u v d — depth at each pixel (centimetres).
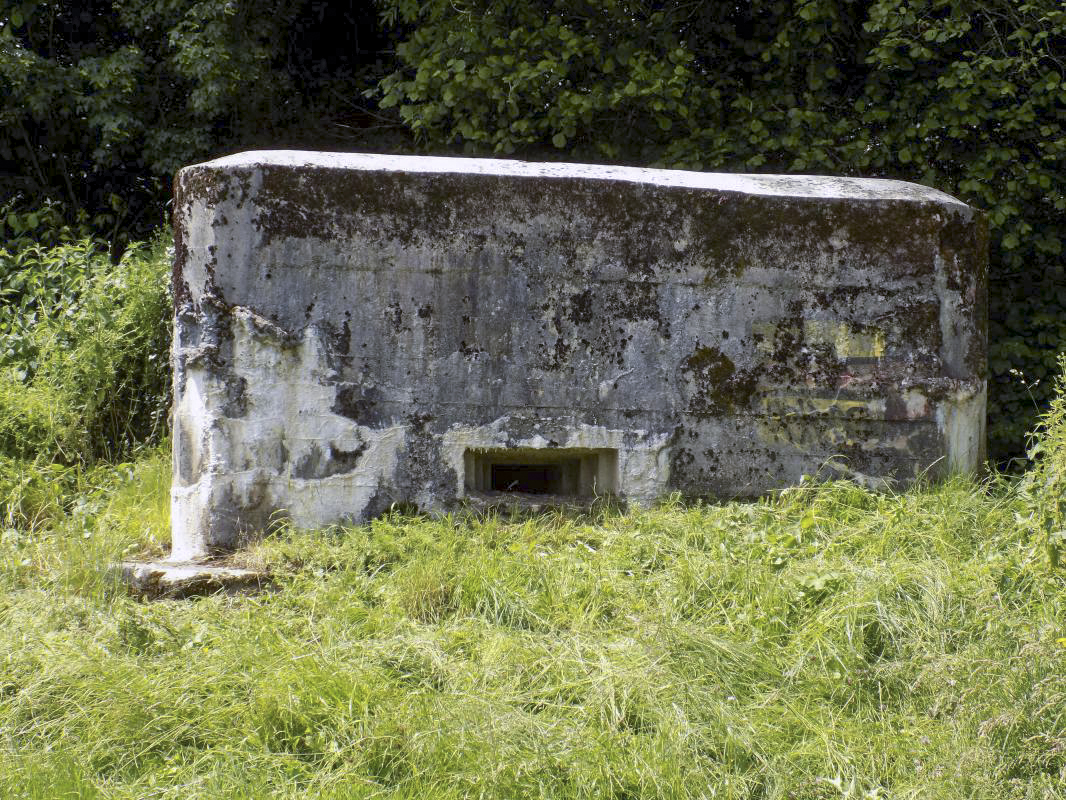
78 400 612
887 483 521
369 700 357
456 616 421
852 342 523
